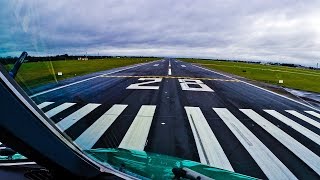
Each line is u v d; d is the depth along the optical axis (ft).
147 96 48.08
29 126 6.19
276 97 54.70
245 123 32.27
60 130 7.38
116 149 10.61
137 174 9.66
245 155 21.74
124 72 99.96
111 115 32.86
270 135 27.84
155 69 124.36
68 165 7.45
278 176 18.31
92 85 58.75
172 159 11.90
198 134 26.76
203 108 39.88
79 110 32.63
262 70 163.43
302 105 46.98
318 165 20.52
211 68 163.63
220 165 19.42
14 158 10.28
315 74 155.33
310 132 29.66
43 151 6.64
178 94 51.88
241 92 59.57
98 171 8.61
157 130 27.43
